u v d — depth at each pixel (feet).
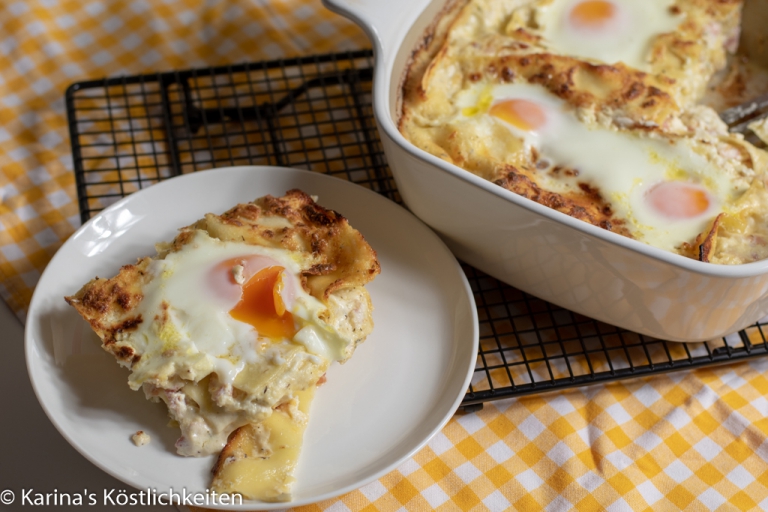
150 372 2.01
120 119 2.58
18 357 2.30
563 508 2.13
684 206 2.25
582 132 2.36
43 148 2.71
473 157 2.32
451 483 2.15
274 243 2.19
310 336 2.08
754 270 1.98
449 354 2.22
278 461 2.03
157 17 2.96
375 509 2.12
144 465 2.02
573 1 2.60
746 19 2.63
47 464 2.16
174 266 2.15
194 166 2.53
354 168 2.63
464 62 2.48
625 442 2.22
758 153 2.33
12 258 2.49
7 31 2.90
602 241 2.01
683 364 2.27
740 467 2.19
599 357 2.34
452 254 2.31
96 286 2.12
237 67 2.71
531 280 2.26
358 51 2.79
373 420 2.13
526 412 2.26
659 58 2.53
